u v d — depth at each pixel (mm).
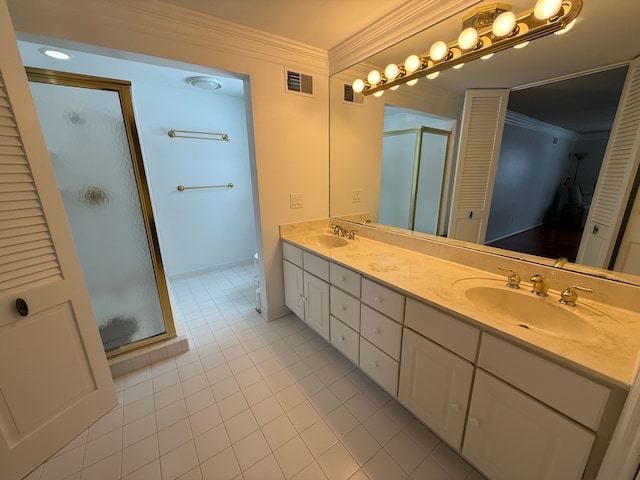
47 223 1161
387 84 1781
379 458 1229
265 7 1466
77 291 1297
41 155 1116
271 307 2352
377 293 1379
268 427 1377
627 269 1030
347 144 2141
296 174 2160
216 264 3564
